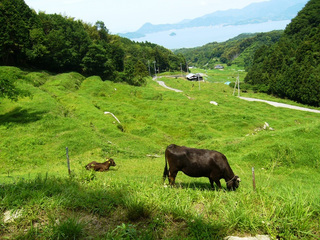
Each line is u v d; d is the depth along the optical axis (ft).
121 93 170.30
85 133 78.02
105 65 229.25
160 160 64.49
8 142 68.69
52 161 63.31
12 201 19.27
